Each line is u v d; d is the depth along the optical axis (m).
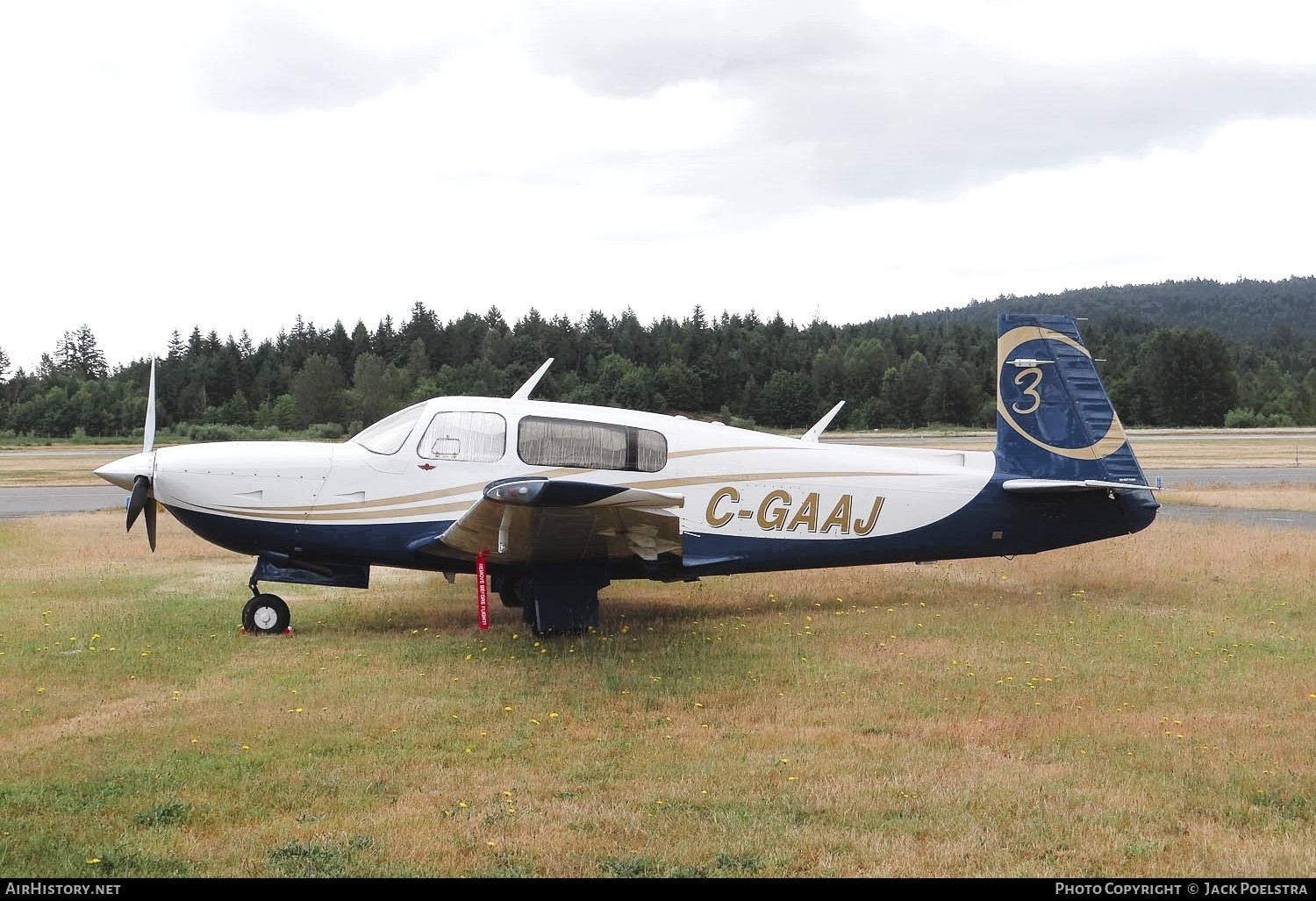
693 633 9.11
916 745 5.92
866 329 121.31
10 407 80.00
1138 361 97.56
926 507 10.25
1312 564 12.52
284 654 8.25
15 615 9.68
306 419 71.12
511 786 5.24
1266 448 48.94
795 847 4.48
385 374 71.62
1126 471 10.67
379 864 4.29
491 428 9.31
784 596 11.09
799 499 9.95
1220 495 24.06
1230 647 8.39
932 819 4.80
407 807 4.92
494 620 9.84
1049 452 10.65
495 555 8.88
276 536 9.16
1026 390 10.64
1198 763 5.56
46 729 6.17
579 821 4.75
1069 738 6.04
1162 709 6.65
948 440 57.22
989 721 6.34
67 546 15.45
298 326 105.31
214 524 9.15
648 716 6.54
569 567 9.12
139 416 74.62
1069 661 7.93
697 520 9.68
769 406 79.75
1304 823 4.79
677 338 90.44
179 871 4.21
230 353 87.94
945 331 122.50
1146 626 9.26
